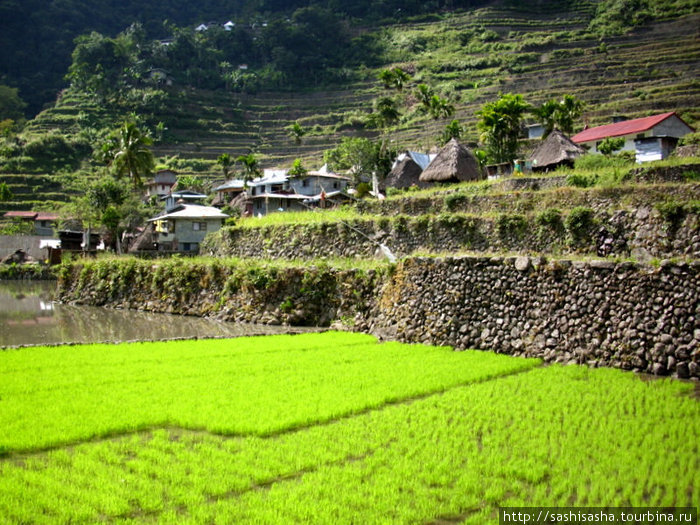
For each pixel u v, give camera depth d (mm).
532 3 164625
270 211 67500
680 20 122250
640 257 24812
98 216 69875
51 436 12148
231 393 15781
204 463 11008
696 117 71750
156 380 17359
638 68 104875
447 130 81438
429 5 181250
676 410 13383
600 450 11258
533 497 9562
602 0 157500
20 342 26422
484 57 135625
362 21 181375
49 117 127625
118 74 141250
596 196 29234
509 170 47188
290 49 161750
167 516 8930
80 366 19406
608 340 18922
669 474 10039
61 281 47156
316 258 40531
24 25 170500
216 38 169125
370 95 140375
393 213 41531
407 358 20578
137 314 37562
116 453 11492
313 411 14016
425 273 25047
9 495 9523
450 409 14344
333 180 75375
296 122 122938
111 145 85938
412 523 8859
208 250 52781
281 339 25594
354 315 29000
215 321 33875
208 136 128625
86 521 8906
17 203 92125
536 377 17391
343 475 10445
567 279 20453
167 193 101188
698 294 17375
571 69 112125
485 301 22641
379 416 13828
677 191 26453
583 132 58438
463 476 10250
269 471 10703
